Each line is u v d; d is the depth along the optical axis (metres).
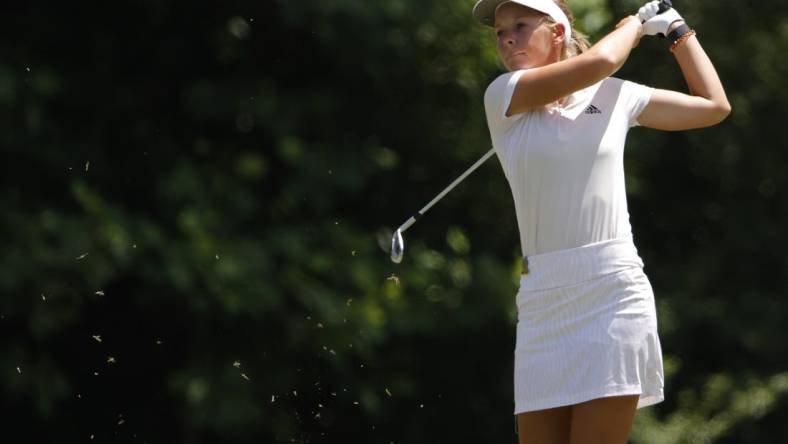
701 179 46.19
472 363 32.12
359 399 28.36
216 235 26.83
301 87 30.45
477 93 31.72
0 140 26.41
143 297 26.20
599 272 13.40
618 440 13.48
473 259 31.91
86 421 26.64
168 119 29.47
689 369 44.38
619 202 13.62
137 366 26.81
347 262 28.39
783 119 45.25
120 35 29.27
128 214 26.45
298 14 27.78
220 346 27.08
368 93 31.23
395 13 28.86
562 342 13.52
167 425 26.88
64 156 27.56
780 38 44.91
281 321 27.33
